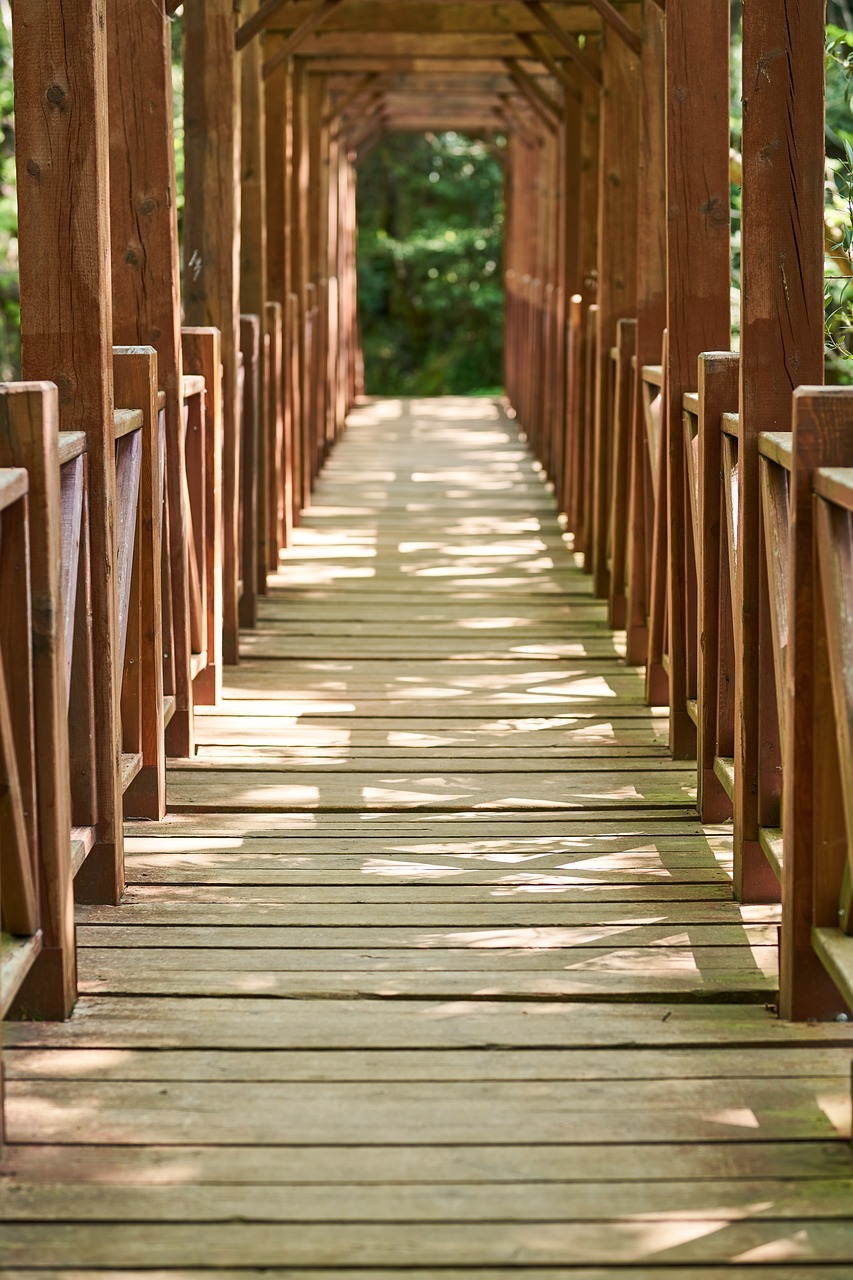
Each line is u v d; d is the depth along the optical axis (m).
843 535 2.44
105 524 3.10
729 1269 2.02
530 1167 2.25
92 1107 2.42
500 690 5.13
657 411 4.91
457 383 25.28
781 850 3.09
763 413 3.12
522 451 11.96
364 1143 2.31
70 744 3.16
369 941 3.09
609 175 6.27
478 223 24.97
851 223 4.62
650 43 5.14
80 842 3.04
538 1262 2.02
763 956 3.02
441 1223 2.11
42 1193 2.17
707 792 3.84
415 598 6.55
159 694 3.80
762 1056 2.62
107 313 3.06
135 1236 2.07
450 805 3.96
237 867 3.50
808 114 3.05
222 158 5.20
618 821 3.86
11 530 2.47
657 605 4.85
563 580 6.98
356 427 13.90
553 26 6.39
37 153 2.93
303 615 6.21
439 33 8.37
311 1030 2.70
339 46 9.12
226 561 5.40
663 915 3.24
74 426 3.02
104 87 2.99
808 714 2.67
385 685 5.19
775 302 3.11
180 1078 2.52
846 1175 2.24
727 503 3.61
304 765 4.29
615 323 6.36
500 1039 2.66
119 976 2.91
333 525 8.44
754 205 3.08
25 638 2.53
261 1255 2.03
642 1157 2.28
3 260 13.34
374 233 26.02
